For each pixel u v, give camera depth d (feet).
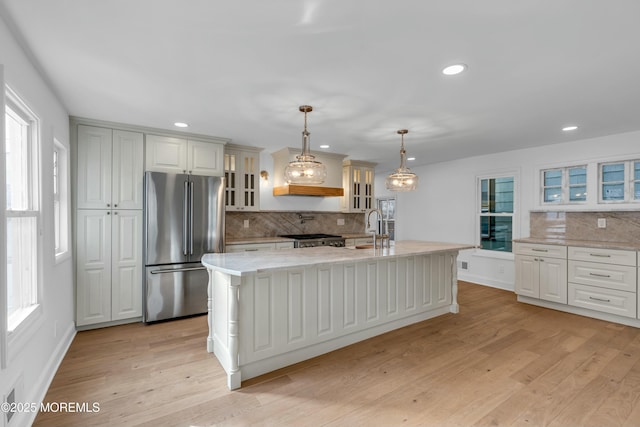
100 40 5.93
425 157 18.21
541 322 11.75
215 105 9.46
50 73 7.25
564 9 5.03
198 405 6.67
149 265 11.54
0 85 5.04
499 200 17.12
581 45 6.12
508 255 16.57
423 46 6.19
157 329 11.06
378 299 10.44
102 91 8.36
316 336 8.93
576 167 14.25
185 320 12.05
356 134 12.92
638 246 11.49
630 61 6.75
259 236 16.88
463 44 6.12
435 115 10.44
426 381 7.62
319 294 9.00
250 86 8.07
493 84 7.97
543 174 15.30
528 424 6.07
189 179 12.27
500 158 16.76
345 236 17.95
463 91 8.41
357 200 19.70
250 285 7.75
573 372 8.03
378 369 8.21
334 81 7.79
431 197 20.51
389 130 12.30
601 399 6.88
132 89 8.23
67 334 9.58
